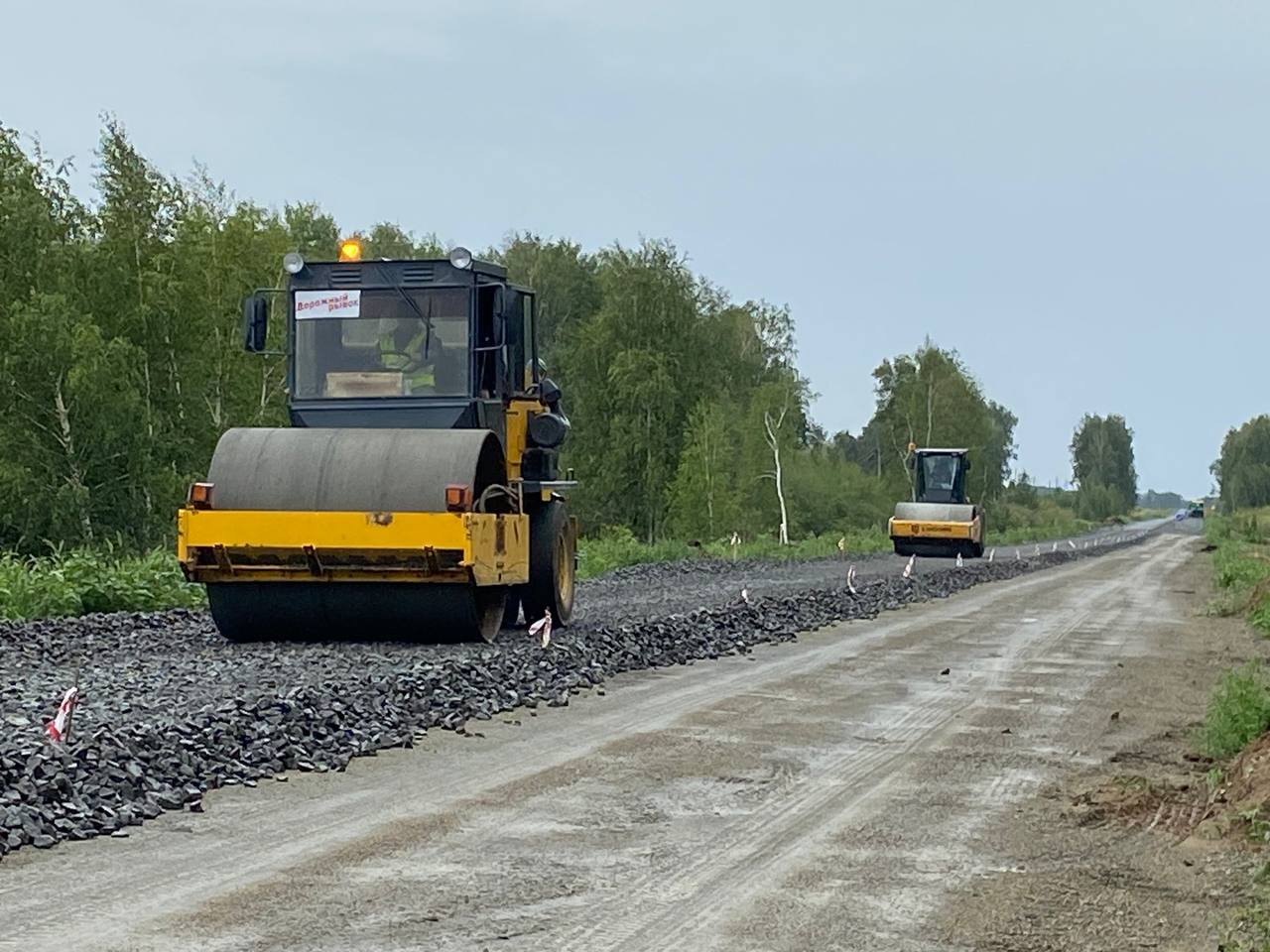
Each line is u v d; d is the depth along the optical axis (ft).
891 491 341.41
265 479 53.06
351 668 47.21
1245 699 40.40
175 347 154.20
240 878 24.35
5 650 52.49
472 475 53.11
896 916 23.45
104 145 156.25
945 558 192.13
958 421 360.89
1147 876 26.71
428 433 54.49
